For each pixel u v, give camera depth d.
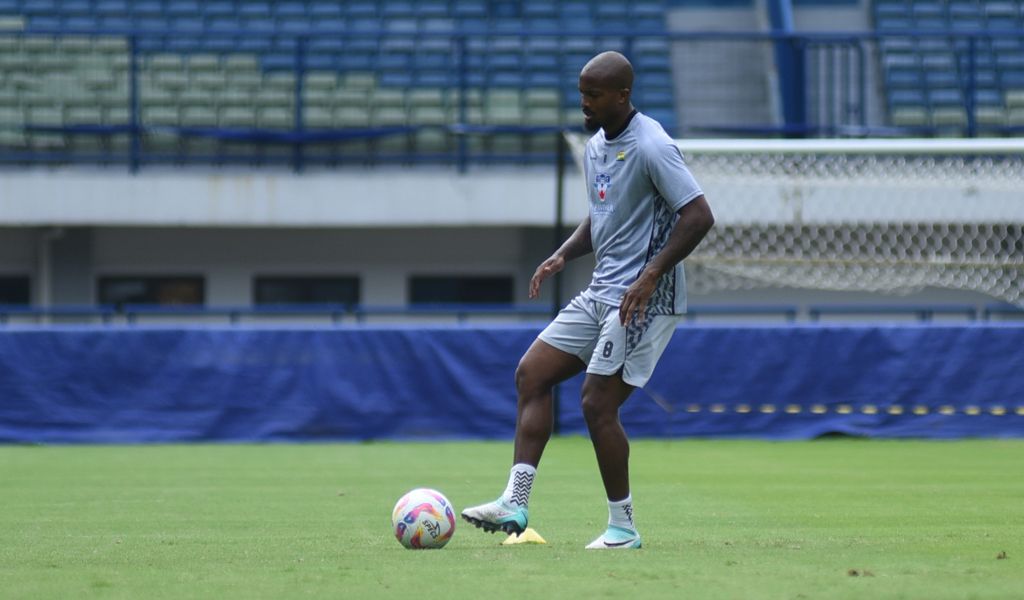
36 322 67.19
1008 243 52.16
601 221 18.17
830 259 48.97
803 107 65.75
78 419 43.94
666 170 17.38
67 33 61.56
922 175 53.97
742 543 19.11
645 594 13.82
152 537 20.62
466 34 61.88
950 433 45.31
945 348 45.44
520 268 69.75
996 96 70.69
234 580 15.26
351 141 68.75
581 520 22.84
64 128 64.62
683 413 45.19
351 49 71.44
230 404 44.34
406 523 18.11
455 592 14.07
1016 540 19.53
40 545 19.55
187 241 69.00
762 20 74.94
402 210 65.19
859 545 18.77
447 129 63.25
